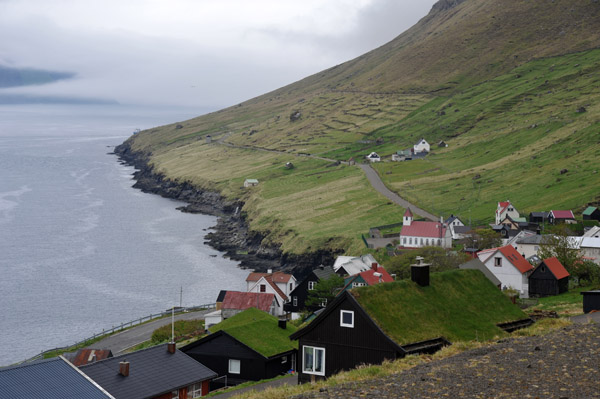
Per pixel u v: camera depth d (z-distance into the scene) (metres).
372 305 40.09
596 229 139.75
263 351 56.72
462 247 153.75
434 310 42.59
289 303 111.44
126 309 118.31
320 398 27.94
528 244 141.75
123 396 39.75
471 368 30.88
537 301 93.50
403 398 26.88
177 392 43.03
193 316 108.44
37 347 97.00
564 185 196.38
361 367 36.66
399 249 156.62
